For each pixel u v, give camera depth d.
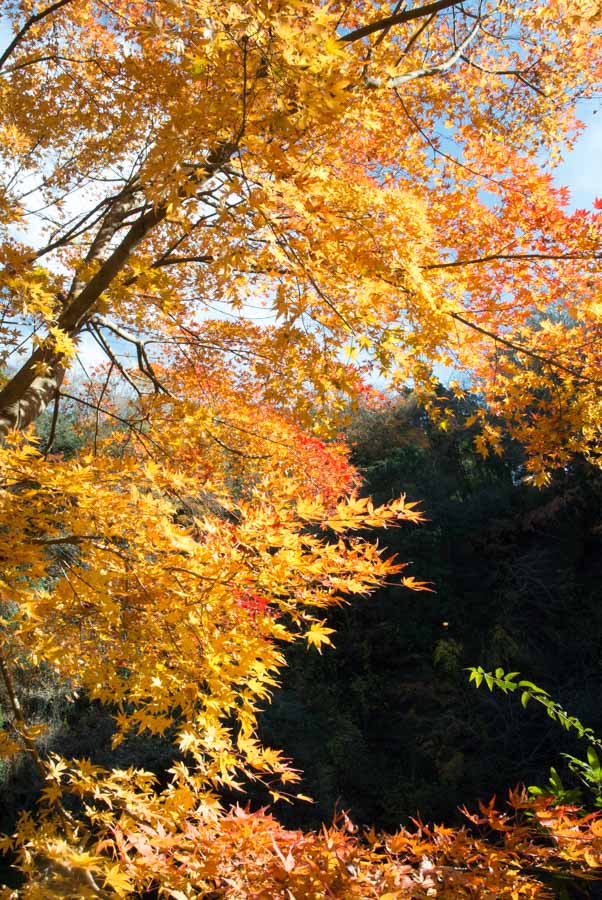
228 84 2.08
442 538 17.48
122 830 2.02
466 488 19.28
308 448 4.94
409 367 3.56
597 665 13.33
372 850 1.74
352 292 2.80
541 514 16.31
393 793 12.01
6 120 4.82
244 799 10.73
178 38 1.94
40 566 2.18
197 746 2.42
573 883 1.54
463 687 14.02
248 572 2.13
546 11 4.75
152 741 10.40
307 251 2.56
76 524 2.28
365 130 4.23
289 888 1.57
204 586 2.28
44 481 2.20
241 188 2.27
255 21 1.77
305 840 1.75
